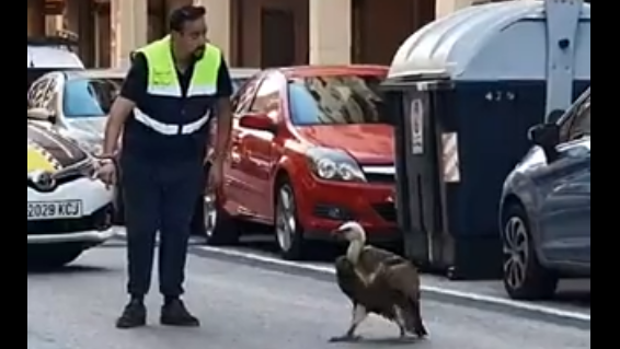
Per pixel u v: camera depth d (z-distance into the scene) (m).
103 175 15.41
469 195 19.44
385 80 21.23
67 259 21.47
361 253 14.59
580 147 16.30
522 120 19.53
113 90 29.94
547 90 19.56
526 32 19.56
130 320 15.61
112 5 52.97
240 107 24.50
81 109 29.31
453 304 17.92
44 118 29.11
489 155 19.45
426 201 20.02
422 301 18.16
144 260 15.52
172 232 15.53
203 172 16.48
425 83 19.64
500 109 19.47
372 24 42.50
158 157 15.27
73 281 19.73
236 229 25.05
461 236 19.53
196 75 15.20
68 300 17.77
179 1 52.72
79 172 20.41
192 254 24.09
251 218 23.67
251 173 23.41
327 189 21.06
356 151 21.27
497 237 19.61
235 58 48.16
